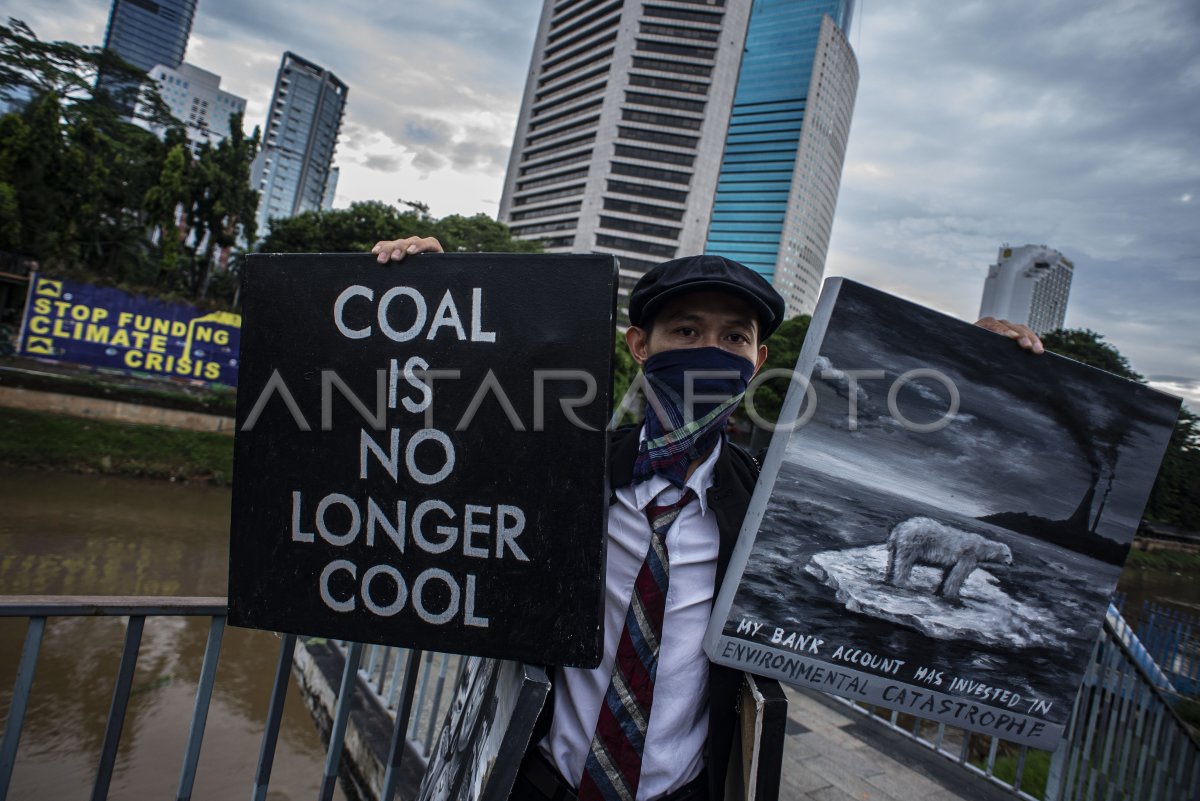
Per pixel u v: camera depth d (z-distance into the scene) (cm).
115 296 2120
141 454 1889
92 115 3806
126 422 2020
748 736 111
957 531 124
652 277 131
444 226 4759
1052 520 127
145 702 471
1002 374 128
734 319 126
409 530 116
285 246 3775
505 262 115
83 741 405
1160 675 365
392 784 185
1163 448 130
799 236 10719
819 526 119
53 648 547
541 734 120
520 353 113
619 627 118
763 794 105
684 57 9300
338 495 119
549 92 11094
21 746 389
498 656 111
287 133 19112
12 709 134
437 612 114
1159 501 3123
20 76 3616
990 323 138
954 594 123
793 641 116
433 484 116
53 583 961
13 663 511
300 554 120
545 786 118
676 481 121
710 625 116
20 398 1895
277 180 19025
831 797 313
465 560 114
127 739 412
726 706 117
